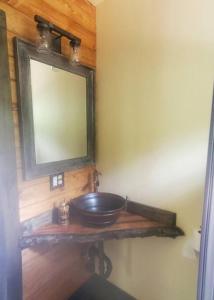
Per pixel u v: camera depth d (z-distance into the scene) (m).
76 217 1.39
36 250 1.29
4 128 0.99
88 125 1.57
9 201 1.03
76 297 1.56
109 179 1.62
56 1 1.25
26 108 1.12
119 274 1.66
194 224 1.21
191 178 1.20
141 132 1.39
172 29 1.19
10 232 1.04
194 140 1.17
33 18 1.14
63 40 1.31
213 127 0.87
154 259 1.44
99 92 1.60
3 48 0.97
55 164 1.33
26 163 1.14
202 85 1.12
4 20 0.97
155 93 1.30
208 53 1.09
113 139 1.55
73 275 1.59
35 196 1.24
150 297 1.49
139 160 1.42
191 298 1.28
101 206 1.47
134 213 1.46
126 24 1.39
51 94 1.27
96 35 1.57
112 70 1.50
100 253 1.57
